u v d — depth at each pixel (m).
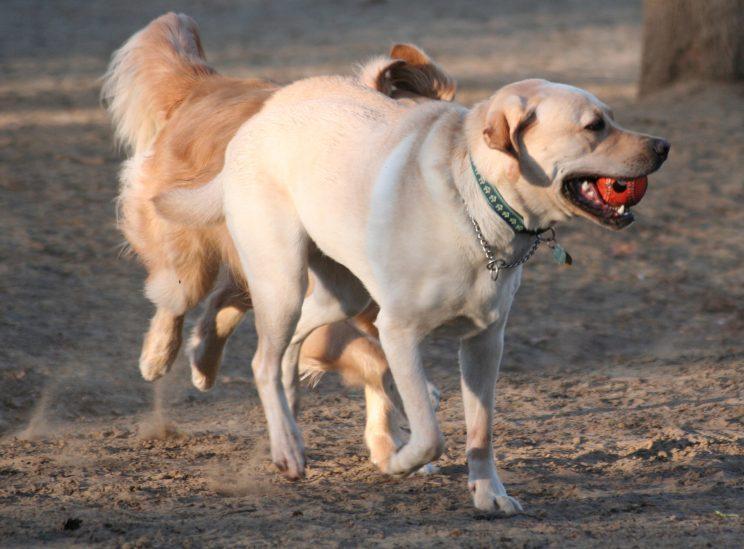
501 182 7.66
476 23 43.91
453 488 9.03
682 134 24.23
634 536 7.54
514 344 13.86
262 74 31.41
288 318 9.22
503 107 7.47
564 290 15.84
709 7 26.98
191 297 11.06
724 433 10.36
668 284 16.05
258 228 9.18
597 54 36.31
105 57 36.03
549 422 11.00
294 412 10.18
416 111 8.50
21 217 18.09
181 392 12.16
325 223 8.66
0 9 49.12
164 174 10.93
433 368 13.13
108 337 13.42
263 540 7.44
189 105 11.20
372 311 10.24
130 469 9.56
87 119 26.34
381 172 8.22
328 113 8.99
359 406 11.80
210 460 9.91
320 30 42.03
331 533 7.63
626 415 11.11
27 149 23.06
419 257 7.92
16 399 11.52
